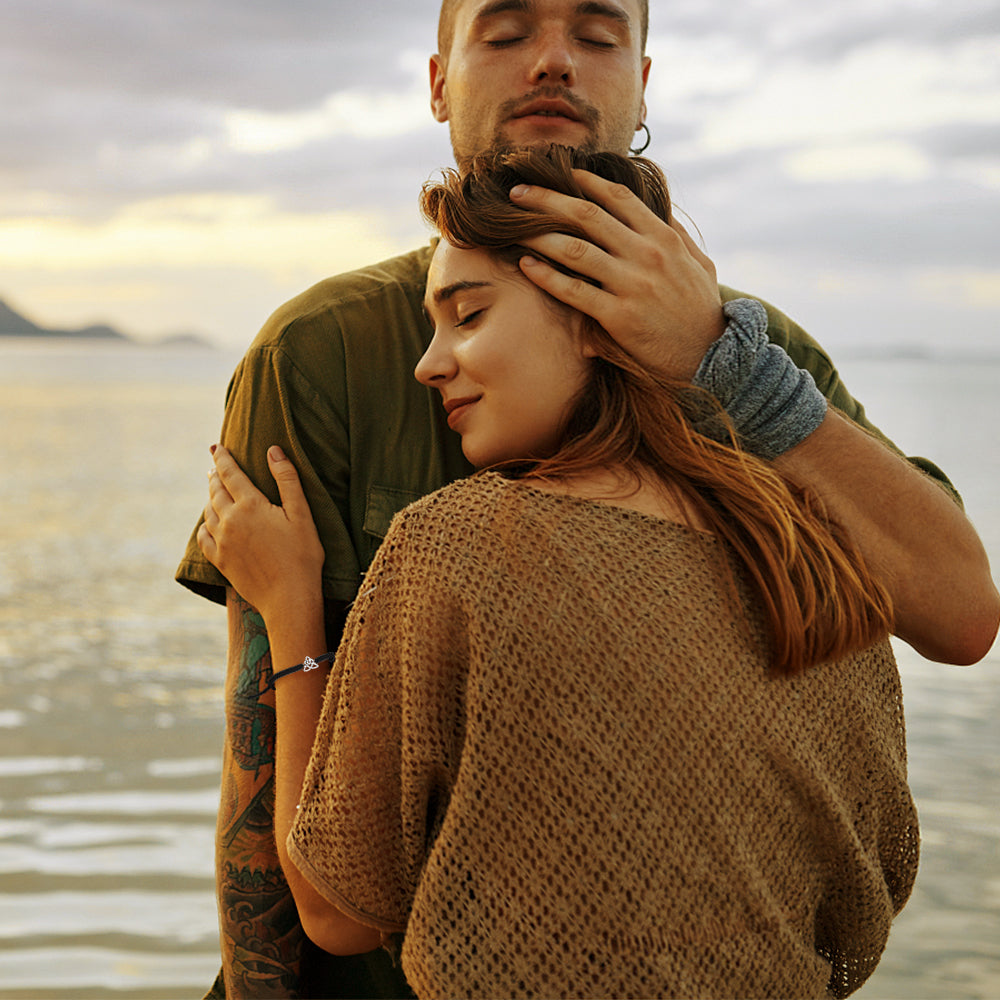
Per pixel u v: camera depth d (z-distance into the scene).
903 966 4.94
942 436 38.12
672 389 1.35
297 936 1.67
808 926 1.24
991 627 1.47
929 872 5.94
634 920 1.10
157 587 16.44
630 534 1.21
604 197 1.41
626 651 1.14
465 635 1.18
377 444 1.77
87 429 48.69
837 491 1.42
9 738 8.73
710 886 1.13
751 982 1.15
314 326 1.78
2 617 14.04
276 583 1.64
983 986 4.76
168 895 5.69
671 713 1.14
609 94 1.80
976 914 5.46
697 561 1.23
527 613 1.15
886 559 1.42
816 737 1.23
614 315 1.34
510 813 1.14
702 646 1.17
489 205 1.37
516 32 1.78
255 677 1.70
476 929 1.13
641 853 1.11
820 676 1.25
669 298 1.37
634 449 1.30
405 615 1.22
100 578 17.06
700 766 1.14
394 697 1.25
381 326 1.81
